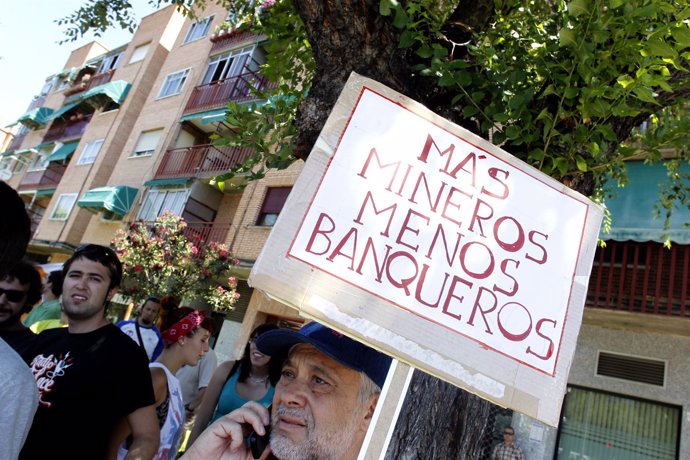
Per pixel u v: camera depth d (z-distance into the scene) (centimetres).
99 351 246
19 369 151
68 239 2217
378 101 184
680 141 285
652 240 856
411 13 270
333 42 274
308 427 166
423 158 183
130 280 1093
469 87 284
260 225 1456
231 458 167
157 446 253
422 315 166
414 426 206
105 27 604
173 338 338
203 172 1716
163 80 2212
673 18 261
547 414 168
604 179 443
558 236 190
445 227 178
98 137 2436
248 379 378
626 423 863
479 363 166
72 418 233
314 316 157
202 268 1129
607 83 245
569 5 237
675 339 866
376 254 168
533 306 179
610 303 874
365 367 172
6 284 315
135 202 1914
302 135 279
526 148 271
